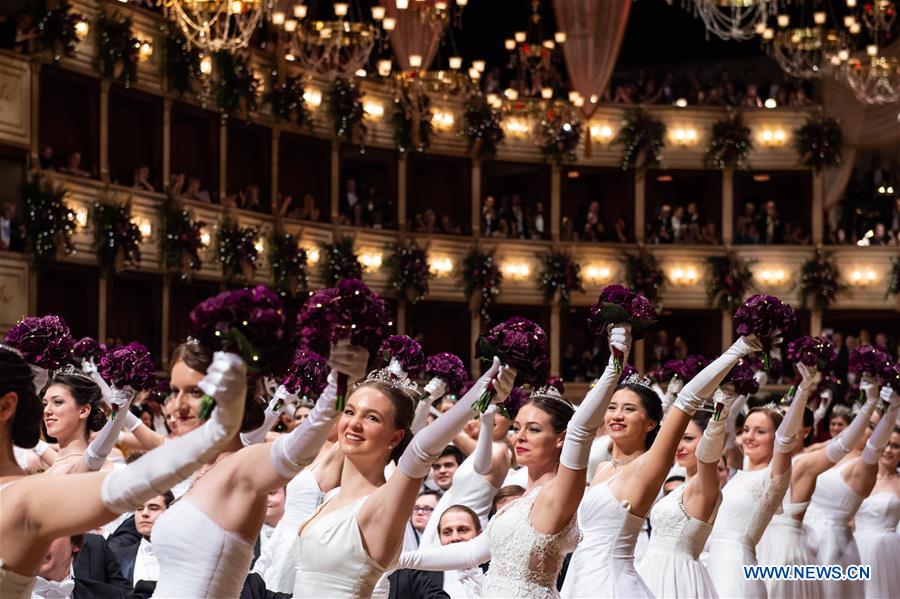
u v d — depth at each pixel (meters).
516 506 6.67
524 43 34.09
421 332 35.38
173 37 27.03
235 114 28.98
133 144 27.64
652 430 7.86
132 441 10.20
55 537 4.12
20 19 23.64
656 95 37.00
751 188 38.75
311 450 4.92
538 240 35.38
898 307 35.91
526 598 6.49
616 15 30.00
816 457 10.37
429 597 7.38
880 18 32.41
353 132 32.28
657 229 36.72
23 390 4.44
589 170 36.59
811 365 9.01
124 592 7.43
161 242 26.56
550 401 7.04
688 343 37.56
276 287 29.59
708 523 8.33
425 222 34.28
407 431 6.44
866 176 37.28
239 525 5.22
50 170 23.95
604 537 7.38
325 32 26.45
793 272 36.31
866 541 12.67
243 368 4.08
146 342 27.25
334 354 4.71
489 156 34.94
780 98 37.12
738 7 30.62
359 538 5.61
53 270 24.97
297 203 32.50
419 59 27.31
